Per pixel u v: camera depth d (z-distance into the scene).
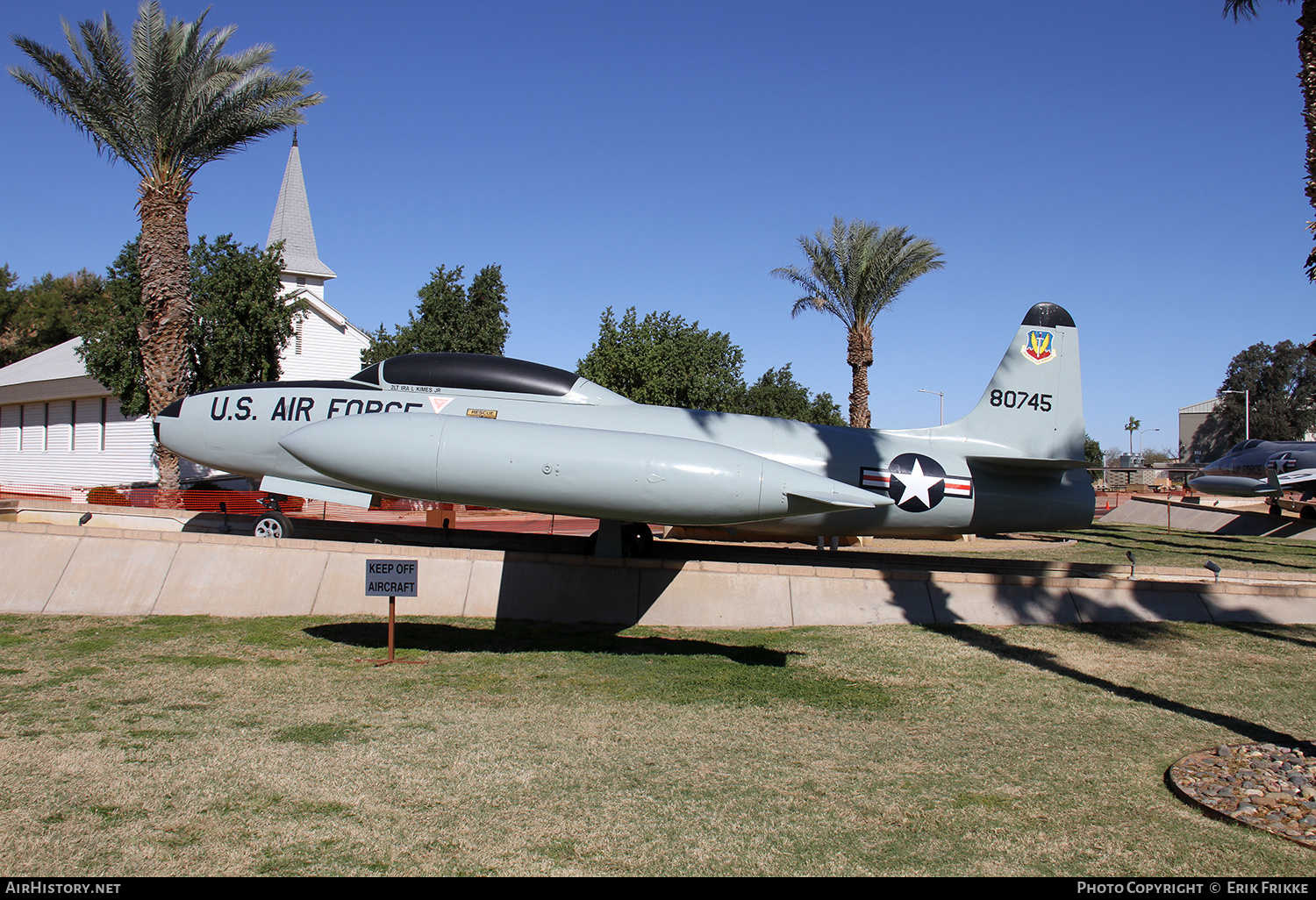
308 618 8.80
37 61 16.59
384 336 30.28
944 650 8.01
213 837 3.78
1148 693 6.64
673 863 3.66
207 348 22.11
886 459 11.46
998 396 12.11
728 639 8.43
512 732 5.41
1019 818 4.24
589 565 9.38
